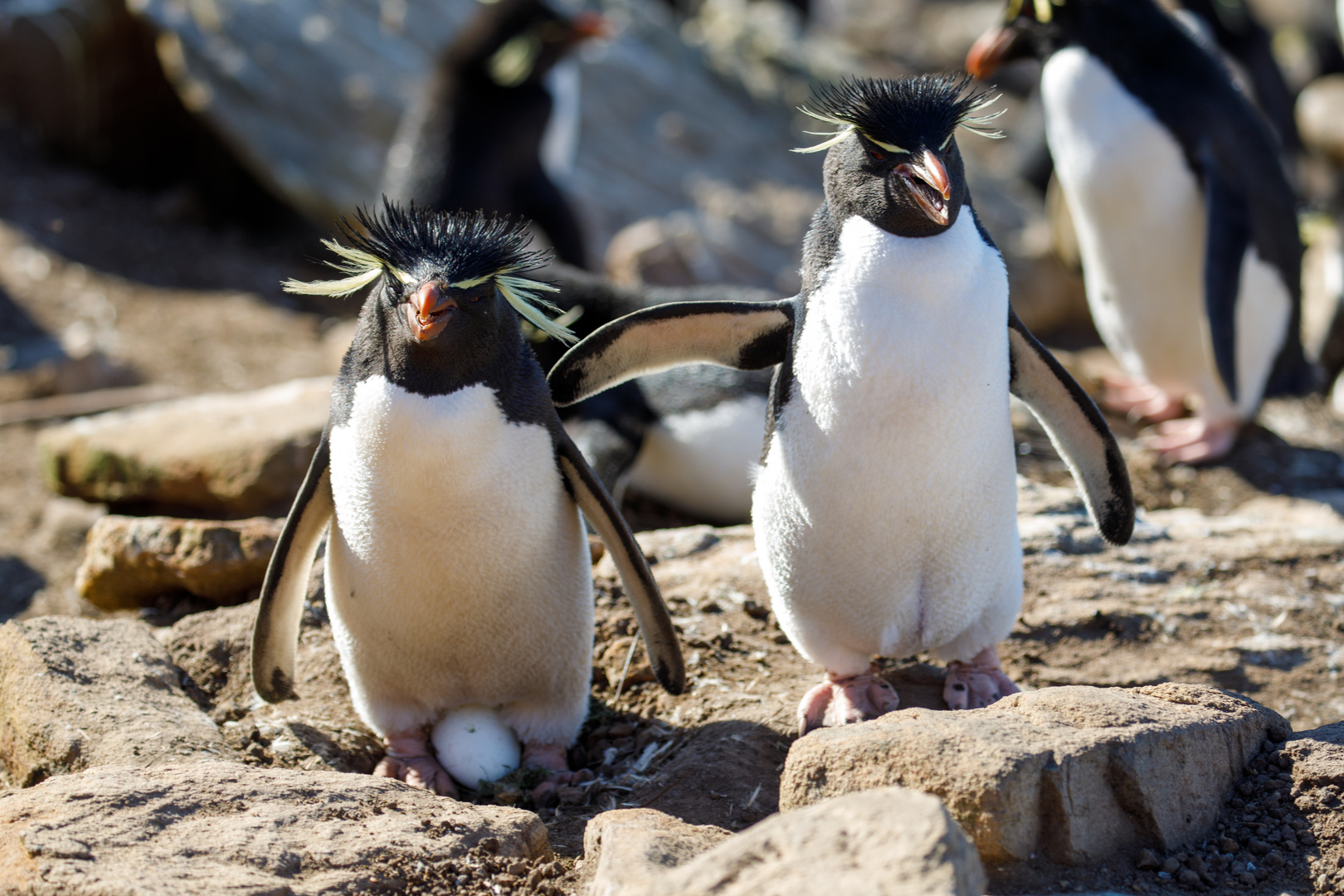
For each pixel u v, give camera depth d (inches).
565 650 206.1
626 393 319.3
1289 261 341.1
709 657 234.4
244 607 247.0
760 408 309.7
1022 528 275.6
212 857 154.8
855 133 181.8
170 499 334.6
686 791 194.9
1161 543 275.1
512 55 513.0
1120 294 337.7
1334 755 169.9
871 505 184.9
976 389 179.5
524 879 164.4
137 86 658.2
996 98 186.5
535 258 200.7
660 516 340.8
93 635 224.2
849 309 179.0
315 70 633.0
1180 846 163.0
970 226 183.3
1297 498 328.2
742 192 667.4
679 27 774.5
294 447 320.5
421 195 518.3
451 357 179.0
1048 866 156.3
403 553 187.8
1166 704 175.6
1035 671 234.8
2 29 649.0
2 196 628.7
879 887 117.3
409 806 173.2
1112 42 312.0
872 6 1171.3
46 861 149.3
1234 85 332.8
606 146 666.2
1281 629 246.2
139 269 601.3
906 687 219.9
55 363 475.8
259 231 662.5
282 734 213.6
